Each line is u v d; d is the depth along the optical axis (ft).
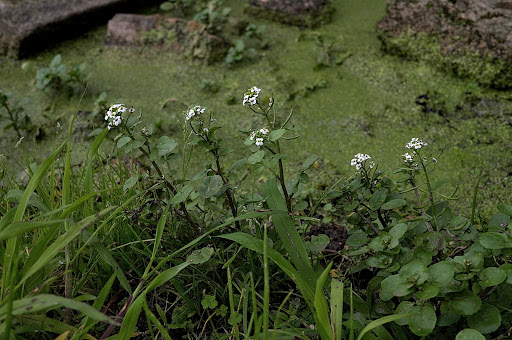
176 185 2.37
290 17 4.40
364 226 2.16
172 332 2.13
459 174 2.90
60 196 2.48
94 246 2.00
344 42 4.11
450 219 2.09
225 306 2.13
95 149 2.07
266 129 2.02
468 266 1.78
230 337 2.05
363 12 4.45
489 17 3.37
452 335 1.87
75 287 2.05
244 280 2.11
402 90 3.57
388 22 3.92
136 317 1.76
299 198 2.79
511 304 1.89
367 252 2.13
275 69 3.91
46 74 3.75
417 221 2.15
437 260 2.14
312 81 3.75
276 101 3.58
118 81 3.96
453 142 3.12
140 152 3.20
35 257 1.83
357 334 1.92
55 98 3.83
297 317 2.10
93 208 2.27
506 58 3.33
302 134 3.28
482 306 1.78
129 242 2.23
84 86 3.91
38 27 4.24
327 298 2.05
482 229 2.31
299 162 3.08
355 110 3.45
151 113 3.59
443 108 3.38
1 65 4.26
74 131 3.47
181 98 3.72
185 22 4.19
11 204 2.54
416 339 1.92
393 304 1.96
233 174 2.16
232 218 2.04
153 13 4.64
